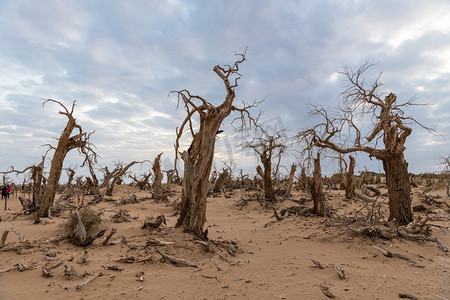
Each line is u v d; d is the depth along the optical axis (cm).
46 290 661
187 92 1170
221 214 2373
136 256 892
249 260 964
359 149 1485
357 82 1494
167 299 636
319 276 802
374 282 759
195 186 1148
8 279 724
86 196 3522
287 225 1658
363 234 1188
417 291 702
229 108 1218
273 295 670
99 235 1073
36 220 1700
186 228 1131
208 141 1168
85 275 745
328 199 2905
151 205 2705
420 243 1145
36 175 2227
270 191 2731
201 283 733
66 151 2059
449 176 3434
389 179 1464
